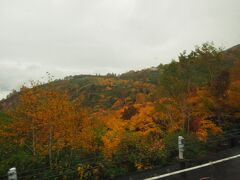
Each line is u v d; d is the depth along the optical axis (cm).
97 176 1398
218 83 2198
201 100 2175
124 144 1600
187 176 1358
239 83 2222
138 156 1530
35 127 1603
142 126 2033
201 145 1806
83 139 1620
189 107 2153
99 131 1836
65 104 1623
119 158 1517
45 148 1567
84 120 1692
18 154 1508
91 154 1658
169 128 2075
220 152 1762
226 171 1409
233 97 2194
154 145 1608
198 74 2159
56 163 1491
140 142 1627
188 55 2192
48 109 1567
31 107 1603
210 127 2058
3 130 1648
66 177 1364
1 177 1347
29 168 1422
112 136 1627
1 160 1494
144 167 1505
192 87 2203
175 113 2167
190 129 2112
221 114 2312
